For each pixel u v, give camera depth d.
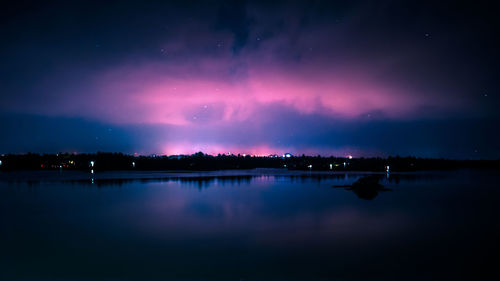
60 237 16.17
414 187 43.09
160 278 11.03
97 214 22.33
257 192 36.12
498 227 18.80
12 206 25.75
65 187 40.91
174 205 26.33
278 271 11.77
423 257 13.30
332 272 11.66
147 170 108.56
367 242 15.52
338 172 96.19
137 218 21.06
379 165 135.38
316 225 19.16
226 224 19.36
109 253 13.68
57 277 11.05
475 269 11.97
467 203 28.11
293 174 81.00
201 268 12.01
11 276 11.15
